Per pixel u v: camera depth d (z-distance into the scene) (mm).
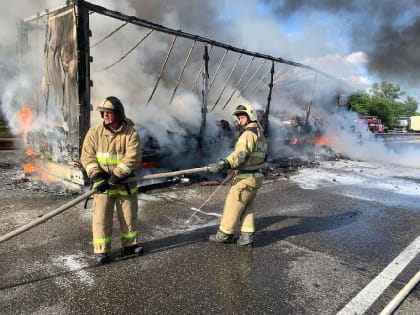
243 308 2459
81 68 4574
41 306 2385
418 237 3984
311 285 2811
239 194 3383
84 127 4711
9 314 2289
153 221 4137
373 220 4555
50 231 3676
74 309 2365
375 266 3203
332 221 4453
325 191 6086
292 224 4285
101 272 2881
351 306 2537
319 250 3516
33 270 2869
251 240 3510
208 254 3305
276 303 2537
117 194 2998
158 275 2869
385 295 2701
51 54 5164
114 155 2918
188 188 5742
